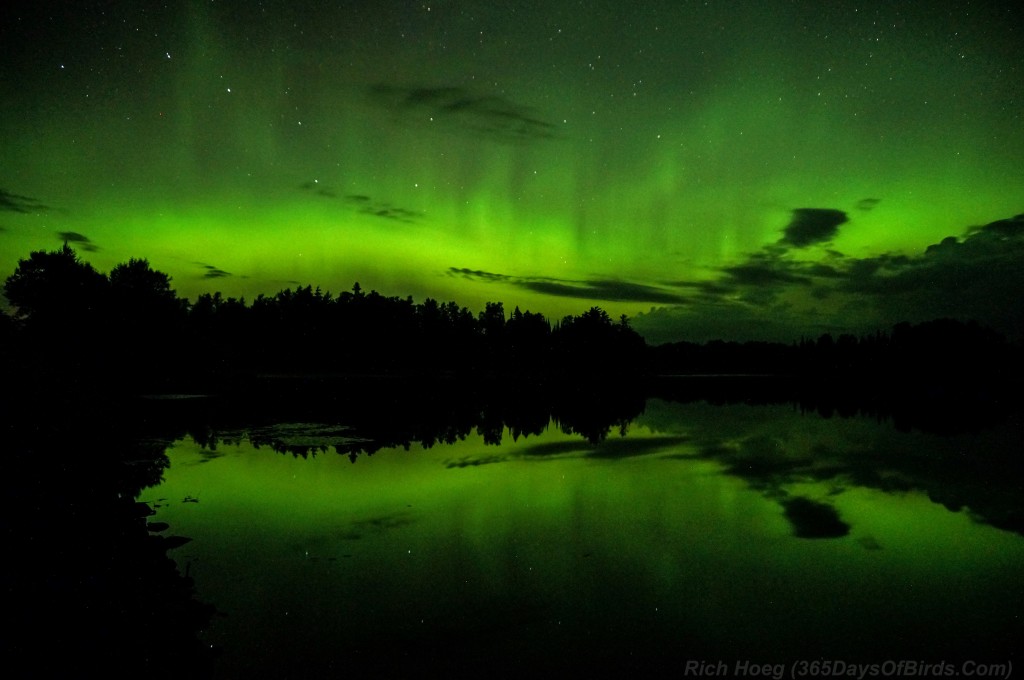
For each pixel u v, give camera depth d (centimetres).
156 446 1584
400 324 7825
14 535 763
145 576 704
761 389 4628
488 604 662
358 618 624
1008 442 1788
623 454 1548
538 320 8306
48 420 1365
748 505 1060
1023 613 654
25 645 538
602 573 755
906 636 604
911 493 1150
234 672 521
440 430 1981
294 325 7569
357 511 1006
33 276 3225
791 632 611
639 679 526
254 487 1156
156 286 3772
